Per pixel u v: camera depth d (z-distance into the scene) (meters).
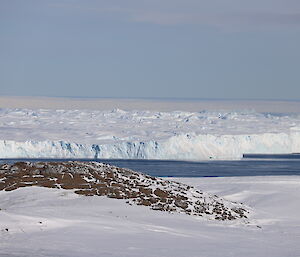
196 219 61.06
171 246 41.72
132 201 65.38
